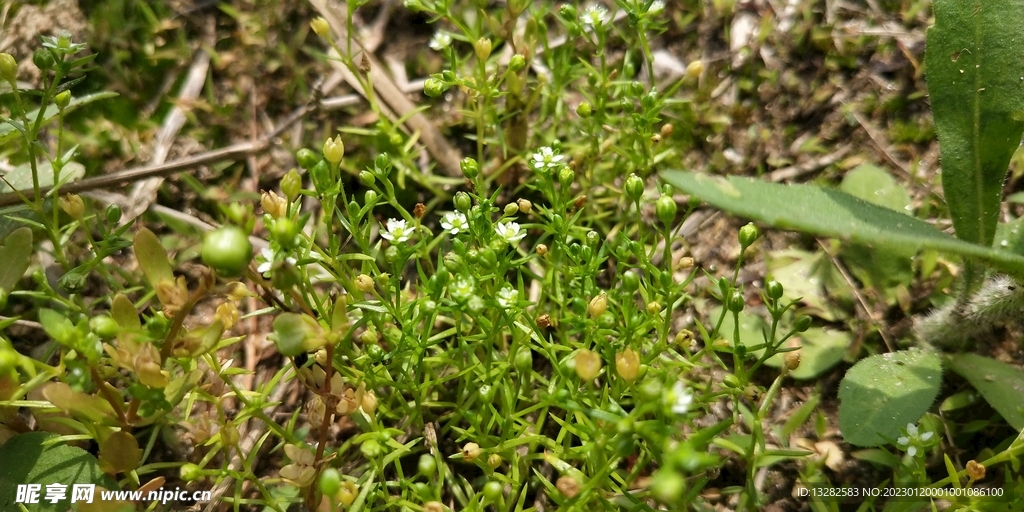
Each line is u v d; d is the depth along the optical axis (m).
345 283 0.15
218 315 0.13
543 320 0.15
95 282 0.19
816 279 0.18
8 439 0.15
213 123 0.21
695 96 0.22
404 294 0.17
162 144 0.21
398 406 0.17
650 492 0.15
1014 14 0.15
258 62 0.22
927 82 0.16
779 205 0.13
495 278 0.15
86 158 0.20
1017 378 0.16
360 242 0.15
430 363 0.16
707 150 0.21
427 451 0.17
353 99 0.22
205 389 0.14
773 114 0.21
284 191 0.13
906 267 0.18
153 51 0.22
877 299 0.18
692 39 0.22
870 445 0.15
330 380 0.13
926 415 0.16
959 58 0.15
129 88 0.22
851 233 0.12
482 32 0.23
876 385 0.16
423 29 0.23
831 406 0.17
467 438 0.17
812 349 0.17
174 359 0.14
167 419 0.16
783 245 0.19
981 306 0.16
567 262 0.17
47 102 0.15
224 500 0.15
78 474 0.15
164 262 0.12
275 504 0.14
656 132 0.21
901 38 0.21
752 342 0.18
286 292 0.13
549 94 0.21
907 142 0.20
